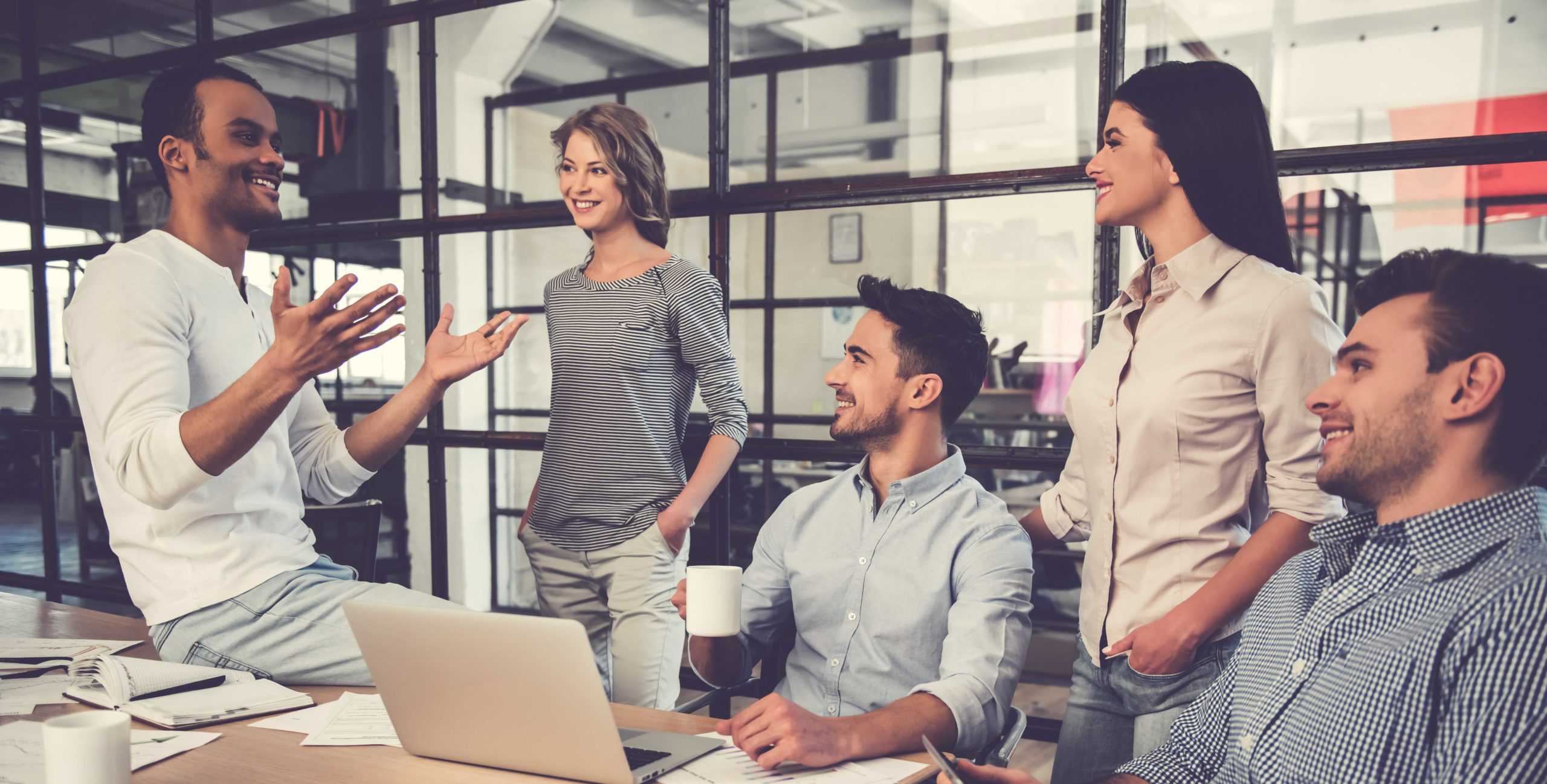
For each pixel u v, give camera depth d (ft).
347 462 5.91
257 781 3.54
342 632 4.91
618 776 3.37
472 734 3.60
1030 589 4.88
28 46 12.21
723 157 8.14
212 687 4.61
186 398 5.00
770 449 8.03
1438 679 2.95
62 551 18.51
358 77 18.71
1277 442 4.46
